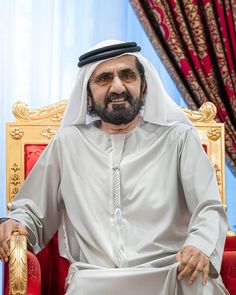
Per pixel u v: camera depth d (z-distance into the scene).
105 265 2.76
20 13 4.01
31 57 4.00
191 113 3.40
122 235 2.80
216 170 3.34
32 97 4.00
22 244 2.54
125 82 2.91
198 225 2.64
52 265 3.15
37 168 3.00
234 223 4.17
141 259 2.74
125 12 4.11
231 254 2.89
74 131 3.04
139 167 2.91
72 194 2.92
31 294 2.53
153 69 2.98
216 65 3.95
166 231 2.79
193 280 2.46
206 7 3.89
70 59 4.05
